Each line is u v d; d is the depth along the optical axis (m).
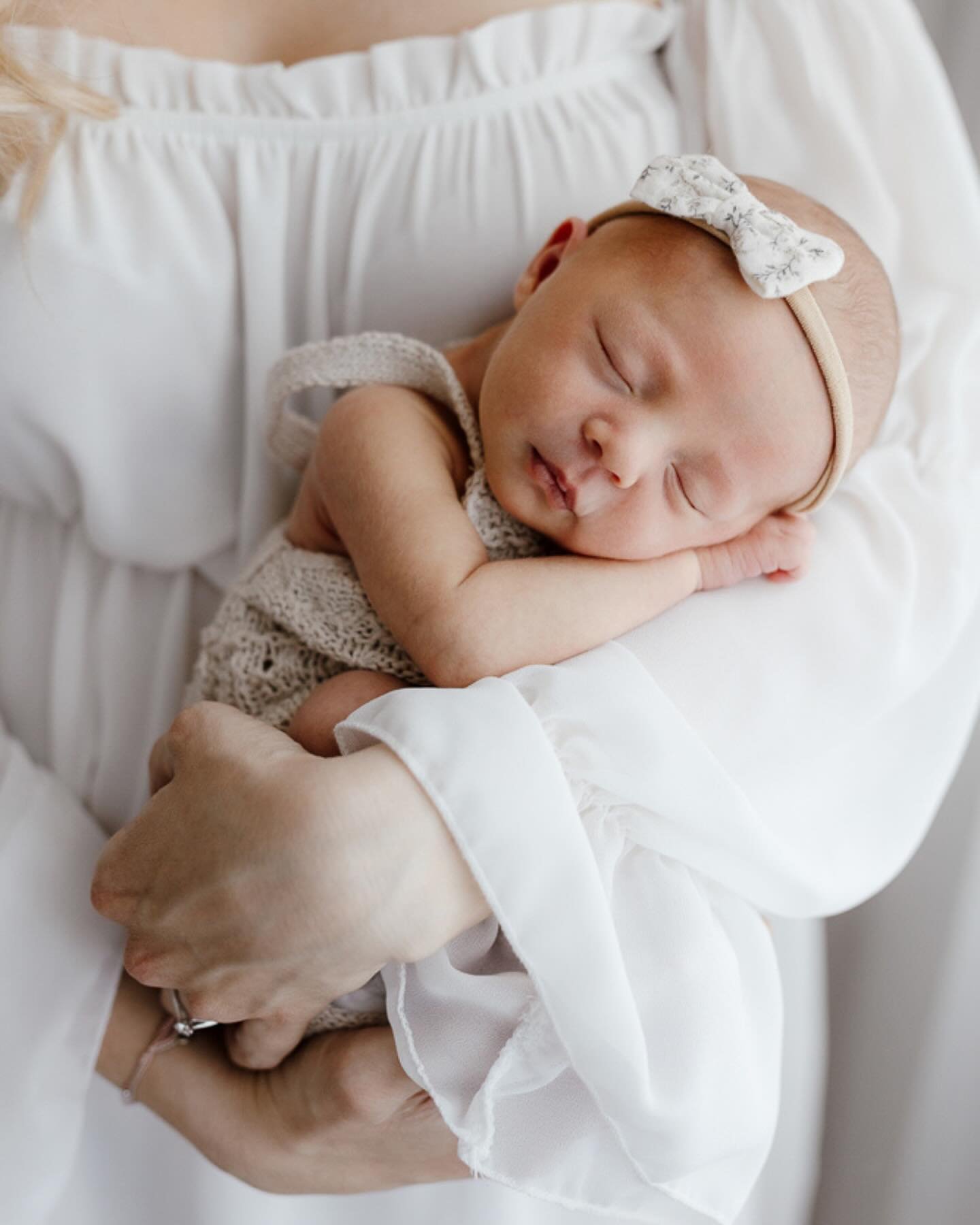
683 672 0.78
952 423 0.95
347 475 0.84
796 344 0.82
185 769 0.72
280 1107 0.87
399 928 0.65
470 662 0.77
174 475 1.01
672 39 1.03
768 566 0.85
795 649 0.82
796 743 0.80
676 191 0.84
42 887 0.89
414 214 0.97
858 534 0.89
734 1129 0.74
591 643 0.80
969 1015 1.31
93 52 0.93
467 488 0.88
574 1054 0.67
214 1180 1.06
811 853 0.86
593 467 0.82
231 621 0.92
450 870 0.66
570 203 0.98
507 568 0.80
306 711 0.83
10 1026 0.85
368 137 0.96
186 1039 0.90
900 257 1.00
